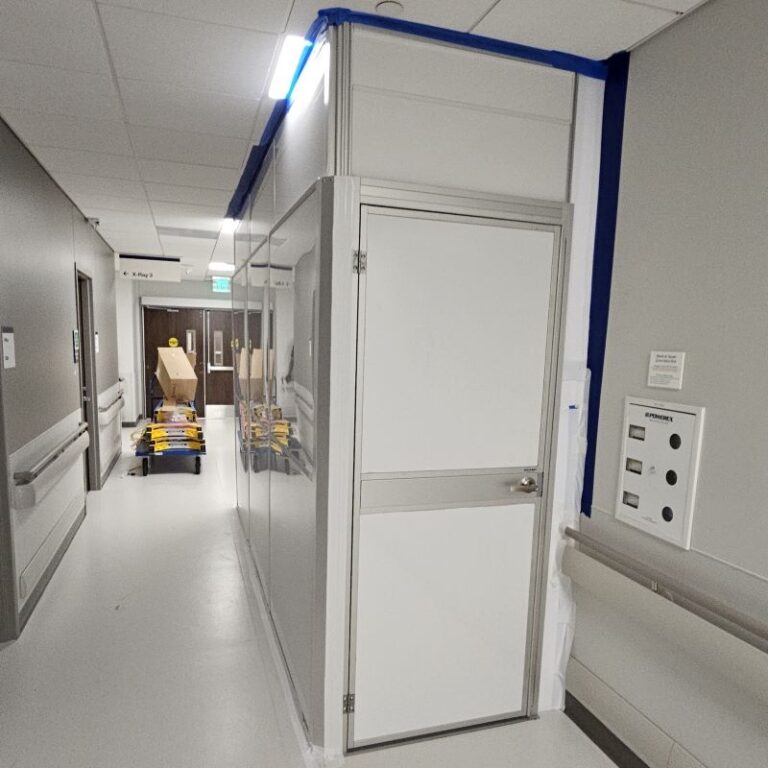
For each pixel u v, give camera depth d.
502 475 2.10
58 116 2.60
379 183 1.79
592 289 2.15
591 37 1.85
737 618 1.52
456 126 1.87
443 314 1.94
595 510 2.15
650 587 1.84
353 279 1.82
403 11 1.69
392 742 2.08
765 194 1.49
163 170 3.42
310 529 2.00
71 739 2.07
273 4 1.68
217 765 1.96
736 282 1.58
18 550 2.78
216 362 9.46
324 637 1.93
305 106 2.07
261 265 3.20
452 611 2.10
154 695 2.33
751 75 1.52
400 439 1.95
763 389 1.51
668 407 1.80
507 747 2.09
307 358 2.02
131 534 4.17
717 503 1.64
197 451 5.82
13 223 2.80
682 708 1.78
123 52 2.00
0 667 2.50
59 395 3.69
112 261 6.44
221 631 2.84
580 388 2.18
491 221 1.95
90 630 2.82
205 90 2.31
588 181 2.08
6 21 1.79
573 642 2.29
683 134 1.74
